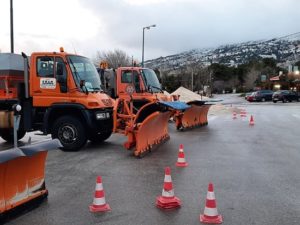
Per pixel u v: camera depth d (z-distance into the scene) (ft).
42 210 19.63
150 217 18.53
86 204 20.59
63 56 37.86
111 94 56.49
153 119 35.70
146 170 28.84
